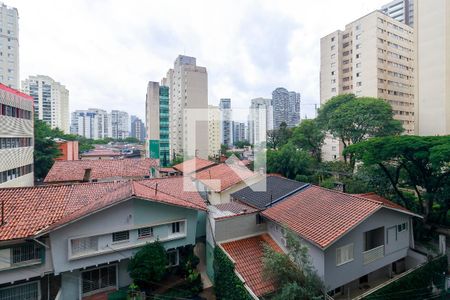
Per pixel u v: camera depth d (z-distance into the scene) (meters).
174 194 15.66
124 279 12.88
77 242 11.46
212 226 13.84
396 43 51.66
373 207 11.88
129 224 12.38
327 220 12.02
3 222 10.78
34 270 10.91
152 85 58.41
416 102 37.97
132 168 27.81
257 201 16.48
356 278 11.90
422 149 15.00
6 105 21.55
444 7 34.81
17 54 63.00
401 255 13.87
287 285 9.79
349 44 53.19
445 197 16.25
